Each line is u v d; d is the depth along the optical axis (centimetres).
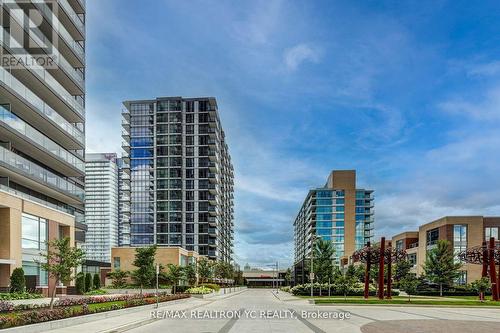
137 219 11138
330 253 5191
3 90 3344
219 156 12106
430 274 4616
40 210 3338
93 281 4425
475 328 1636
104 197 12581
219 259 11662
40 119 3994
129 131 11638
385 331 1523
